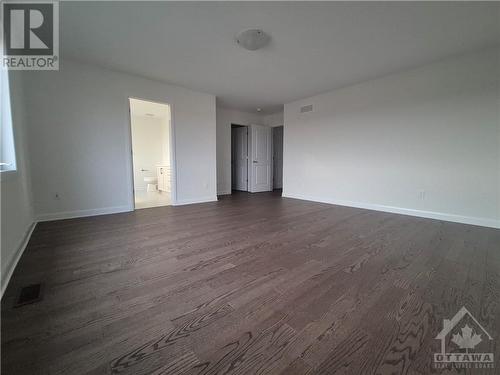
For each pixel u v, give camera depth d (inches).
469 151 123.7
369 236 106.0
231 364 38.2
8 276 65.3
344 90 176.2
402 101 146.5
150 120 289.3
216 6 85.0
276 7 85.8
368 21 93.9
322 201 198.4
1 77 85.3
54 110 128.0
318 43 110.7
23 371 36.4
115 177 151.5
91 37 105.4
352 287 62.5
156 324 47.8
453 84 126.6
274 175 312.0
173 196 181.9
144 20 93.0
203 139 194.1
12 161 87.6
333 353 40.5
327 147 191.3
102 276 68.0
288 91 185.9
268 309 53.1
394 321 48.8
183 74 151.0
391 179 154.8
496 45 112.5
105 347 41.6
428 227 120.0
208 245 94.0
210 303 55.3
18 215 86.0
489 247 91.3
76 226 120.0
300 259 80.6
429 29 99.1
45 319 48.8
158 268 73.4
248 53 121.0
